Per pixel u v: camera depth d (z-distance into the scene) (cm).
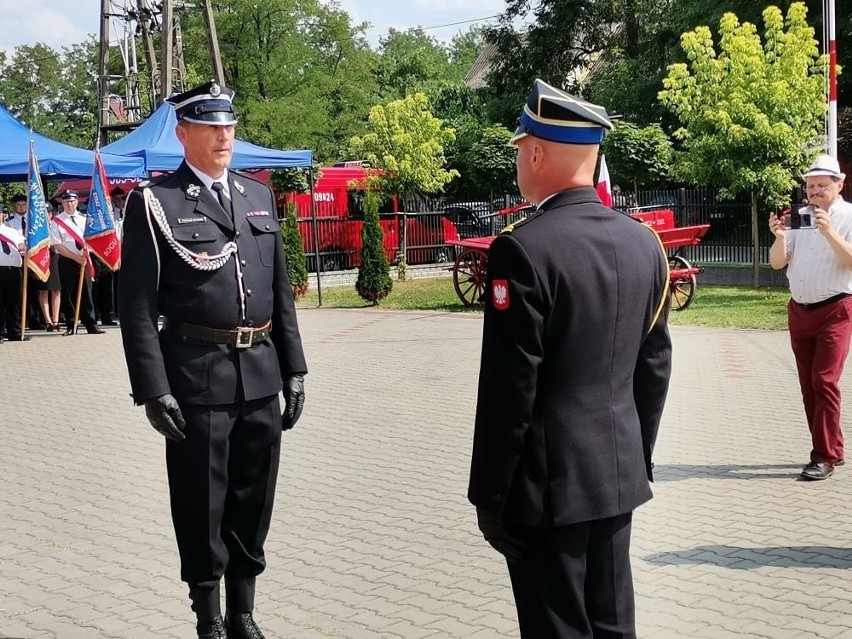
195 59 4719
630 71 3528
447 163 3297
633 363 316
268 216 433
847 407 883
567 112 301
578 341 297
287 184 2277
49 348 1398
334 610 471
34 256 1455
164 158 1583
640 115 3400
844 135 2861
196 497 407
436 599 482
